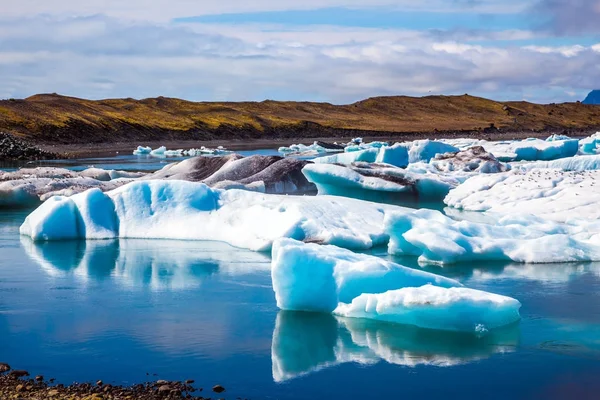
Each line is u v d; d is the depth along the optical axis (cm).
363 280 1127
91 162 4809
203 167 2833
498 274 1399
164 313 1154
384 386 865
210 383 866
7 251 1648
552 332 1055
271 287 1314
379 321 1108
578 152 4031
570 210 1992
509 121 14462
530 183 2305
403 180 2483
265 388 854
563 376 894
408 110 15975
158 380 868
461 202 2338
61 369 907
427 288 1080
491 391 851
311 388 856
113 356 957
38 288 1316
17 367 914
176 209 1831
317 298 1156
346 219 1723
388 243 1617
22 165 4534
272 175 2558
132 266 1490
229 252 1623
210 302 1218
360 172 2528
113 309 1178
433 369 918
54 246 1706
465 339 1029
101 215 1827
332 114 14650
